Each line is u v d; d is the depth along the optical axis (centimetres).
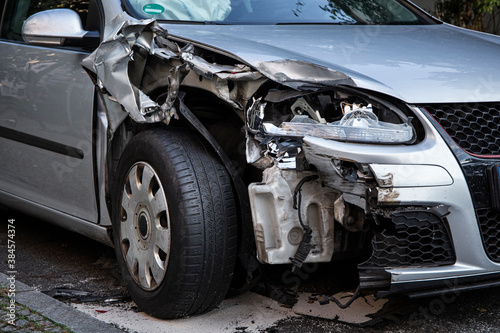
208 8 353
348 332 281
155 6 344
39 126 366
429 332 280
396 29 369
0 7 420
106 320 300
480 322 289
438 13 793
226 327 289
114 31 295
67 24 341
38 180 379
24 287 313
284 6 371
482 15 782
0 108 398
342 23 372
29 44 386
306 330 284
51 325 275
